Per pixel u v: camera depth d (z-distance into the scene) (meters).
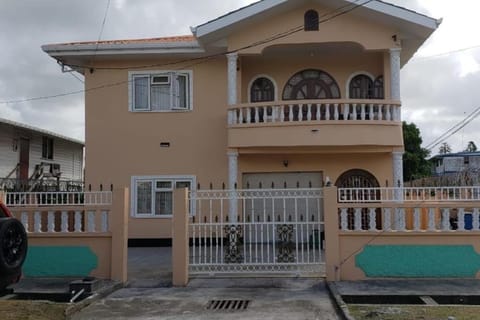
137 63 18.14
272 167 17.48
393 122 15.97
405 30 16.41
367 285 9.78
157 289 10.09
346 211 10.46
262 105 16.17
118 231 10.74
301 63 18.33
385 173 17.20
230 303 8.89
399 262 10.26
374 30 16.42
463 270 10.16
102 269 10.76
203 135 17.84
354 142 15.74
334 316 7.94
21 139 24.34
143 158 17.92
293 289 9.80
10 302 8.53
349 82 18.20
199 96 17.94
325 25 16.45
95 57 17.89
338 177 17.34
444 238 10.23
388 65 17.20
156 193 17.81
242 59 18.25
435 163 41.62
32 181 23.33
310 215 14.88
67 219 11.02
